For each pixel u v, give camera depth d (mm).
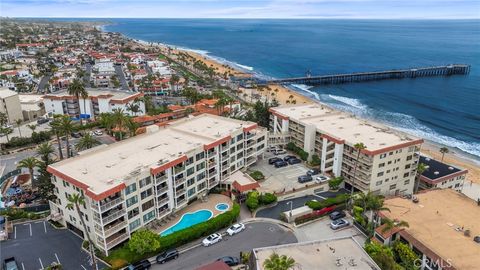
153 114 162125
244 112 174750
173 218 83188
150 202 77000
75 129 140250
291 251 59688
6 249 73125
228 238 77438
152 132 99000
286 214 84125
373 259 60938
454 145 158875
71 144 131750
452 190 88938
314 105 138375
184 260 70312
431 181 99688
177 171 81750
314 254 58969
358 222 81688
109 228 69188
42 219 83938
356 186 99438
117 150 87000
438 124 185250
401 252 67562
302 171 108812
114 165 78375
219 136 95125
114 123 124562
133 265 67188
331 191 100375
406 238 69375
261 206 90250
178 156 82438
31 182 98000
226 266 59094
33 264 68688
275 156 119125
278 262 50656
